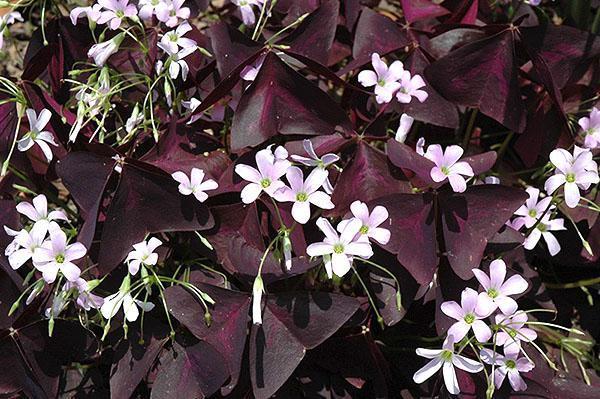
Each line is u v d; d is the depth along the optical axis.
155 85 0.59
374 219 0.53
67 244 0.56
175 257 0.59
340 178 0.55
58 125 0.58
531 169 0.63
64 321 0.56
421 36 0.62
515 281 0.53
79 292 0.54
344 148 0.56
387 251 0.55
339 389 0.58
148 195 0.54
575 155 0.56
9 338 0.55
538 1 0.62
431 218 0.54
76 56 0.61
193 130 0.58
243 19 0.60
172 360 0.55
